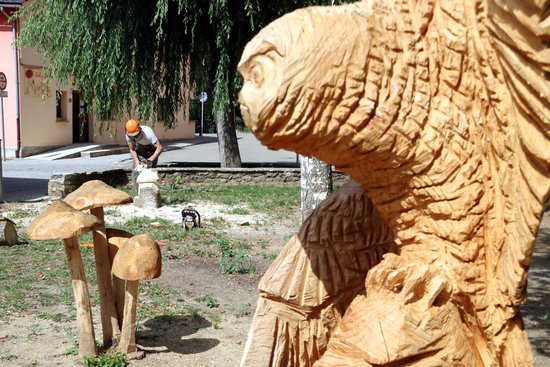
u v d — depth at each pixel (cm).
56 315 564
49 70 1484
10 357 466
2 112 1986
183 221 955
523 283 138
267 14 1370
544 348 488
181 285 679
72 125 2511
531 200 126
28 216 1038
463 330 148
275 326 180
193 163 1694
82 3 1238
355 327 144
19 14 1507
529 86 116
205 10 1373
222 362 472
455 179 138
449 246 144
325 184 639
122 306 485
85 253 791
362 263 176
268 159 2239
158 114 1521
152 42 1374
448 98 135
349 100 128
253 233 962
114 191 443
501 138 131
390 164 139
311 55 124
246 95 128
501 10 116
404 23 133
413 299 143
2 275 688
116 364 445
